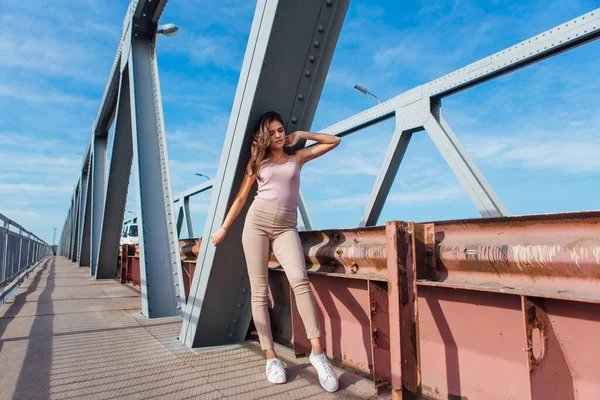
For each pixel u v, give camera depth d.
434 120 3.55
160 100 5.07
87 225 14.93
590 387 1.45
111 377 2.49
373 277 2.16
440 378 2.02
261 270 2.51
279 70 2.36
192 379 2.43
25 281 9.27
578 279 1.42
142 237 4.57
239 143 2.55
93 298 6.17
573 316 1.46
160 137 4.98
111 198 8.81
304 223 5.67
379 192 4.09
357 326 2.57
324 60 2.45
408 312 1.86
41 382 2.41
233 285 3.08
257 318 2.48
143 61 5.27
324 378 2.21
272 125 2.33
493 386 1.78
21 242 8.77
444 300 1.97
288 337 3.22
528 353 1.44
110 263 9.64
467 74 3.29
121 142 7.55
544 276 1.52
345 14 2.34
